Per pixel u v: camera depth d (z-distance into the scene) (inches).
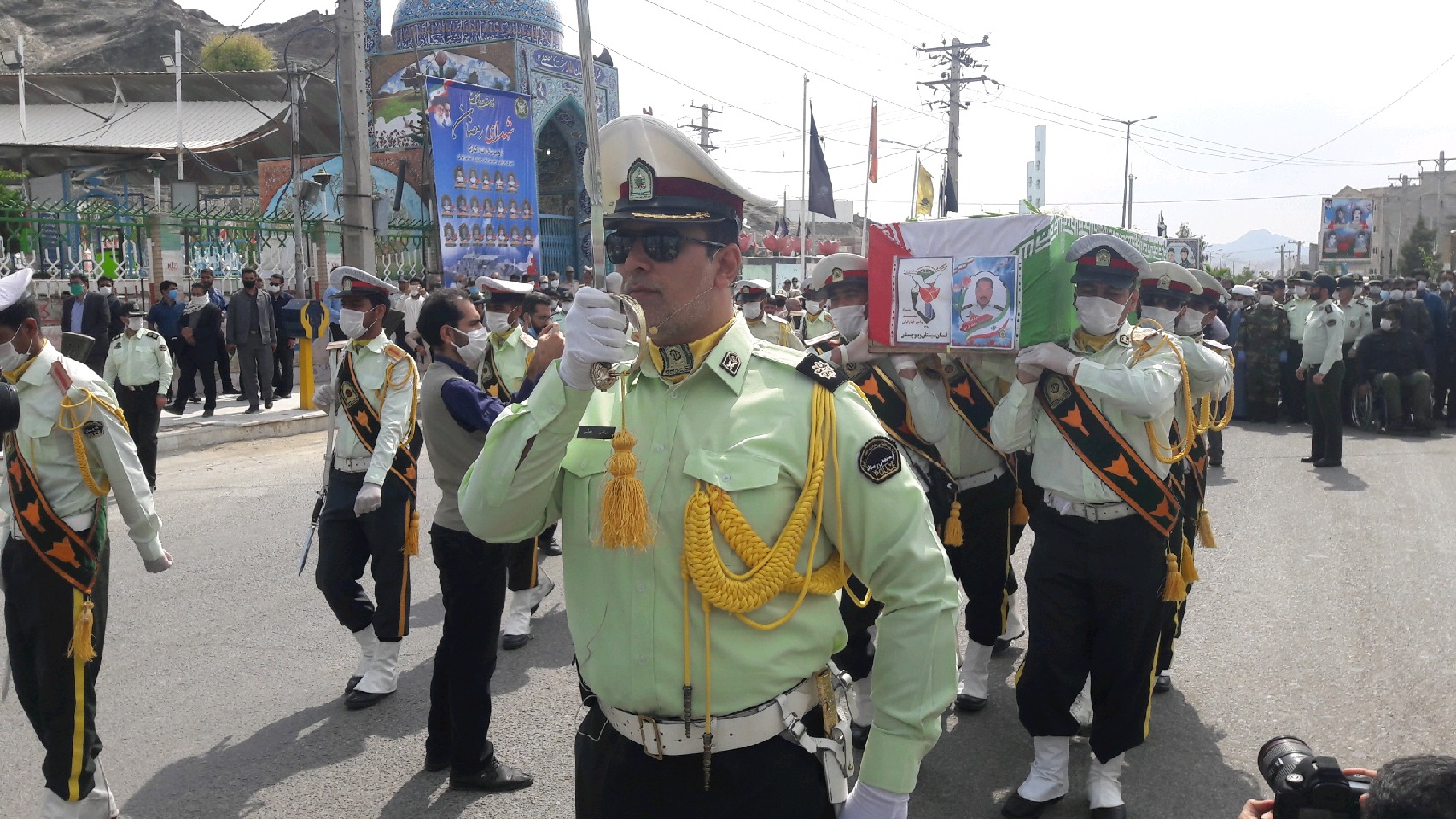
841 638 85.4
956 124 1227.2
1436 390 550.9
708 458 78.0
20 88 979.3
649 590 78.7
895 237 177.5
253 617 243.4
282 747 177.6
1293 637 225.1
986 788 165.0
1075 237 173.2
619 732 83.7
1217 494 376.5
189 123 1025.5
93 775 141.7
